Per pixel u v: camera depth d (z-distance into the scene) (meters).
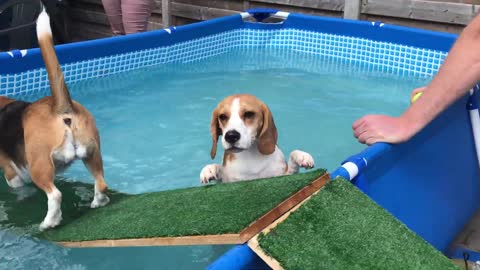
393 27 5.72
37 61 4.52
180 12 7.55
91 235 2.26
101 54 5.02
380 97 4.80
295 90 4.97
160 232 1.90
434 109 2.14
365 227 1.69
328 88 5.06
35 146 2.51
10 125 2.86
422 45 5.54
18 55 4.35
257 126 2.74
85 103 4.46
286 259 1.50
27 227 2.65
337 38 6.21
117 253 2.44
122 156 3.57
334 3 6.47
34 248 2.46
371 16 6.26
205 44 6.12
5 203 2.91
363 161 2.06
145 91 4.84
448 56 2.11
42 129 2.51
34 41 6.09
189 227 1.81
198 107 4.47
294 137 3.89
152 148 3.71
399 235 1.69
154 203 2.40
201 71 5.57
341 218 1.71
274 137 2.85
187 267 2.36
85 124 2.58
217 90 4.93
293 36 6.60
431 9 5.71
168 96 4.73
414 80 5.38
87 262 2.39
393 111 4.43
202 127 4.07
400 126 2.26
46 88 4.65
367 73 5.61
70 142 2.53
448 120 2.85
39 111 2.57
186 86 5.03
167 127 4.06
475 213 3.26
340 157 3.60
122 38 5.18
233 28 6.48
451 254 2.81
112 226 2.27
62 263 2.38
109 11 6.33
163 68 5.57
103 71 5.10
